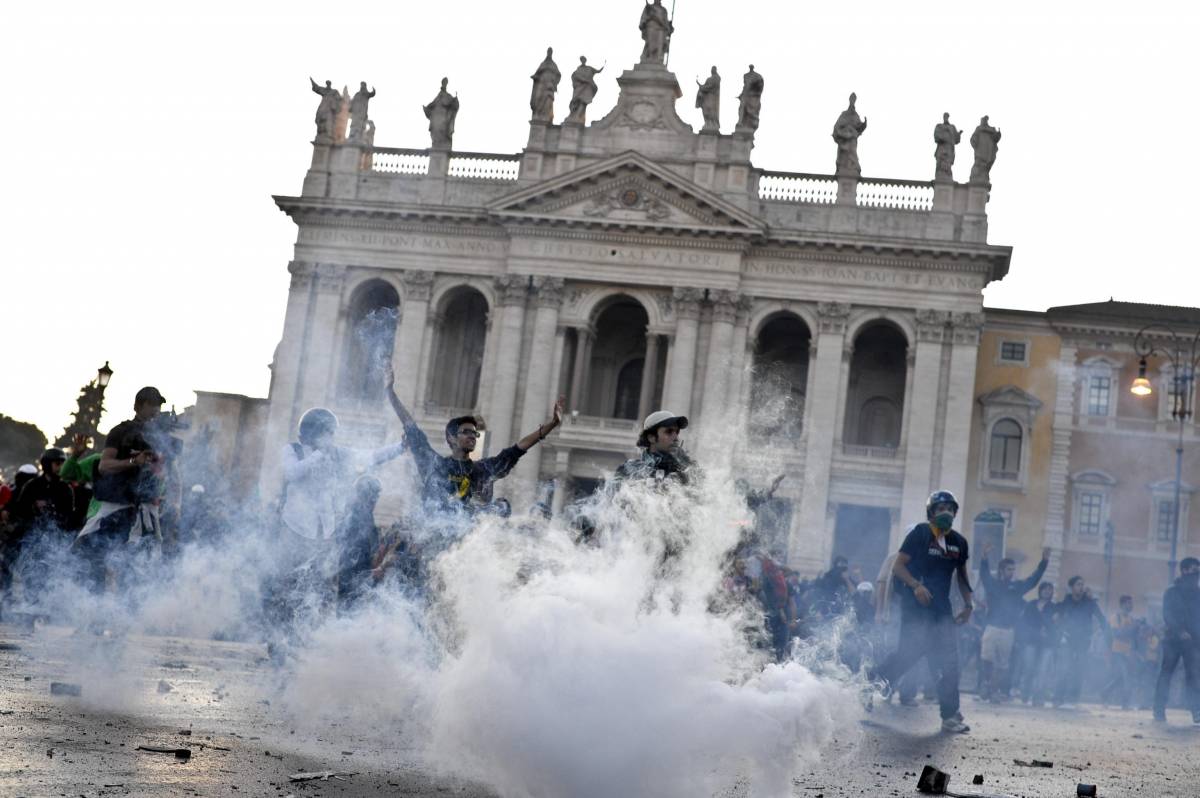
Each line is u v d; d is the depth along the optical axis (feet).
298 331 228.43
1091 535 226.17
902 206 219.82
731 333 219.20
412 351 225.97
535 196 220.64
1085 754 50.93
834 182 222.07
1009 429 228.63
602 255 221.25
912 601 58.39
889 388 232.94
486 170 229.25
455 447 47.14
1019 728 65.77
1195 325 225.56
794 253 220.64
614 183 220.23
